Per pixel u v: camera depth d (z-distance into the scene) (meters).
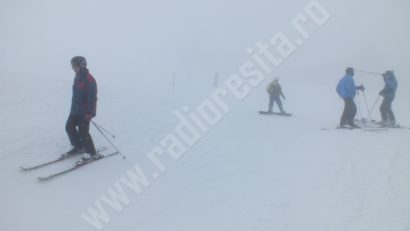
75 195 5.50
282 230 4.47
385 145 8.30
